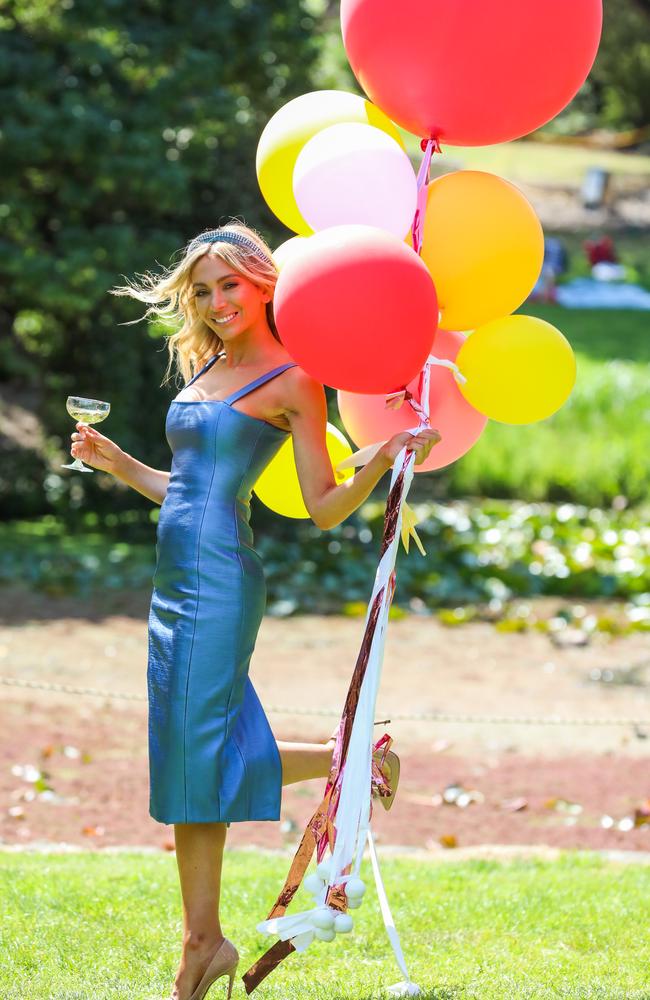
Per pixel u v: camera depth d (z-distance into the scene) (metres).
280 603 13.95
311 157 4.42
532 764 9.41
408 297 3.95
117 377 16.22
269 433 4.38
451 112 4.35
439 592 14.55
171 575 4.30
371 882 6.36
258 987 4.62
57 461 17.55
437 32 4.17
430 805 8.49
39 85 15.42
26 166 15.51
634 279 35.78
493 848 7.41
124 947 4.98
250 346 4.48
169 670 4.23
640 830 8.05
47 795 8.30
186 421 4.40
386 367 4.01
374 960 5.01
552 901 5.94
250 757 4.22
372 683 4.16
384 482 19.58
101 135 15.02
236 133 16.50
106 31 16.11
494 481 20.44
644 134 48.25
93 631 12.75
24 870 6.26
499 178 4.56
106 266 15.74
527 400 4.60
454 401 4.72
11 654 11.77
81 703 10.47
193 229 16.58
